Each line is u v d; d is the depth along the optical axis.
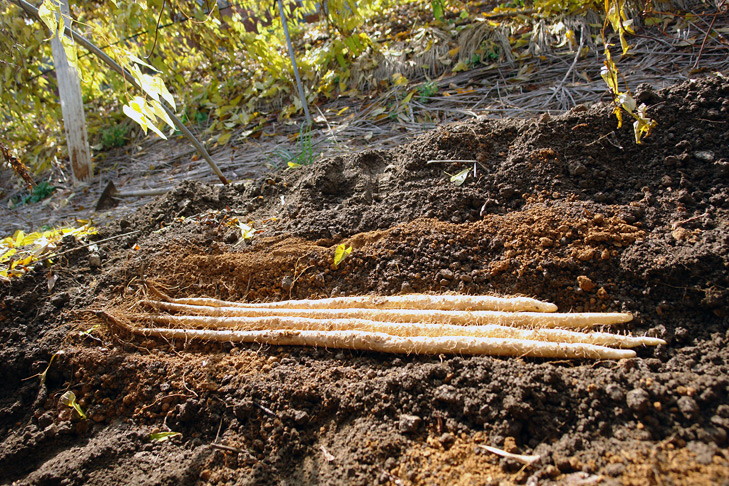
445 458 1.45
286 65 5.29
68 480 1.64
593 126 2.39
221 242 2.61
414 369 1.71
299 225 2.54
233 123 5.32
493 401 1.54
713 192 2.04
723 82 2.26
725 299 1.66
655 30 4.04
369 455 1.51
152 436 1.75
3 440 1.88
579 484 1.27
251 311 2.12
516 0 4.79
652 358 1.61
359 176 2.74
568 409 1.49
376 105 4.61
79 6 4.69
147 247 2.63
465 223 2.24
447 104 4.16
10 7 4.41
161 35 5.27
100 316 2.25
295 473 1.55
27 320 2.30
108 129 6.23
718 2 3.79
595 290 1.88
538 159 2.37
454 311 1.89
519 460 1.38
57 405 1.93
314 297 2.19
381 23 5.62
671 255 1.80
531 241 2.04
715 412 1.38
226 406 1.77
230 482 1.57
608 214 2.07
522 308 1.86
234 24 5.17
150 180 4.87
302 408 1.70
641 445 1.34
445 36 4.80
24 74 4.94
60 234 2.99
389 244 2.24
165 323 2.17
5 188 5.92
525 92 3.95
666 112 2.28
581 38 4.12
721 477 1.20
